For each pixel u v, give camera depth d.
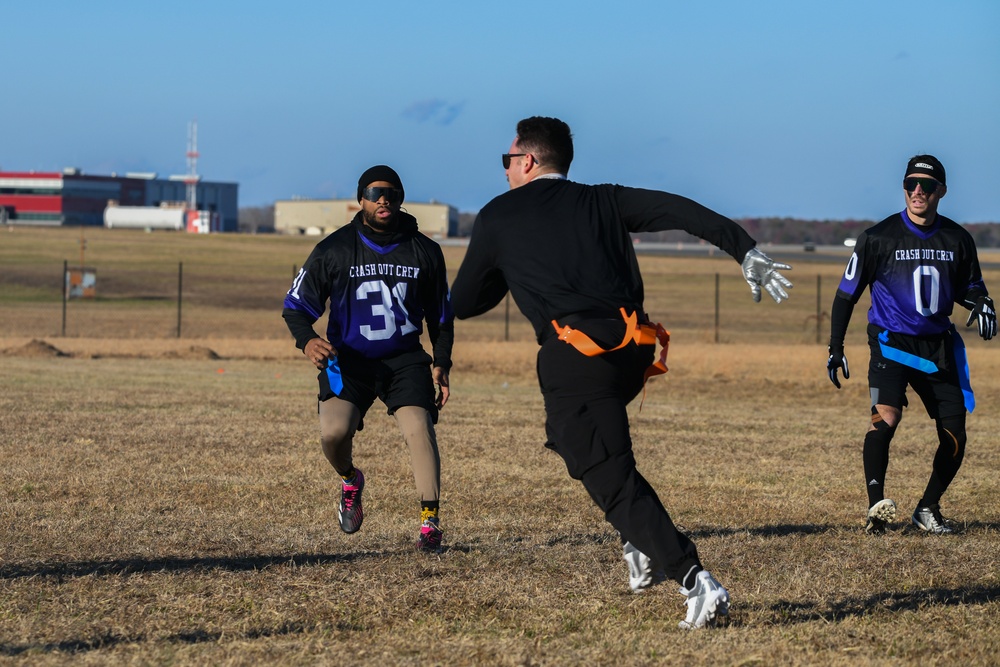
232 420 32.34
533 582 13.65
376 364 15.41
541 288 11.41
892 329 17.66
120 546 15.83
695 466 25.12
